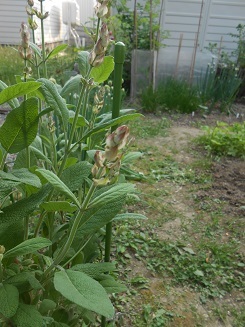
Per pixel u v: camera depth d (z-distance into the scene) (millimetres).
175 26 7223
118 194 787
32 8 1327
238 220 2668
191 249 2299
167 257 2209
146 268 2105
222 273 2107
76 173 1082
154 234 2430
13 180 812
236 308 1875
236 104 6383
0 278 892
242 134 3973
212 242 2389
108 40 890
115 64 1218
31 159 1251
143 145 4070
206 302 1892
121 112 1473
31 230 1626
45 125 1358
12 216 895
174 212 2723
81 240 1263
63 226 1251
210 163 3629
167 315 1772
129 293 1888
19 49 1062
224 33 7238
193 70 6117
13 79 5020
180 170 3467
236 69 5883
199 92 5871
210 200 2934
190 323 1745
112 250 2217
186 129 4816
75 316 1293
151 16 5852
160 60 6109
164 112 5484
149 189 3055
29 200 929
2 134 896
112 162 675
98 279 1148
